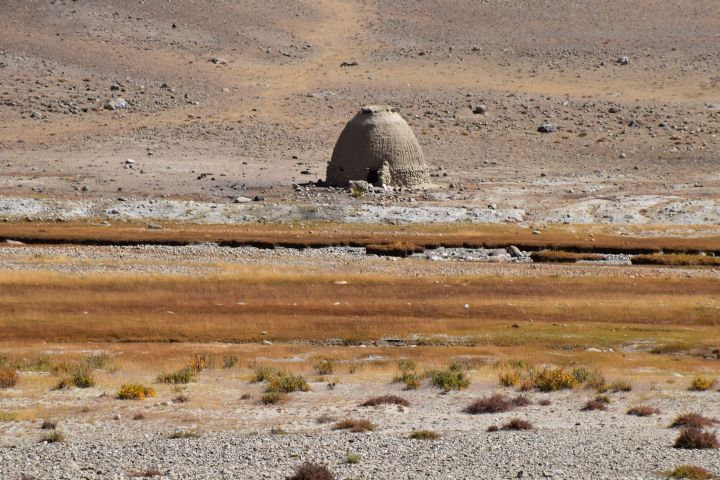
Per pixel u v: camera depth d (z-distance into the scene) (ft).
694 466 363.35
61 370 540.93
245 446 397.80
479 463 374.02
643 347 635.25
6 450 394.32
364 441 405.39
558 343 640.99
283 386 500.33
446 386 507.71
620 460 377.91
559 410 465.88
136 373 541.75
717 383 524.93
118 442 407.44
